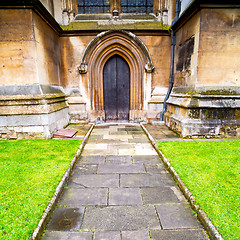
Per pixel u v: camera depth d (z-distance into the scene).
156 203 2.56
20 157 3.75
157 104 7.18
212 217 2.10
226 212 2.17
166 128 6.32
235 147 4.20
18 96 4.87
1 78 4.91
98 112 7.40
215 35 4.72
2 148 4.26
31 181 2.84
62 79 7.00
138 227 2.14
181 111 5.48
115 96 7.64
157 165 3.74
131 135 5.87
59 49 6.77
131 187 2.96
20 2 4.52
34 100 4.89
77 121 7.18
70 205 2.53
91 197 2.71
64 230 2.10
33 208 2.25
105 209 2.45
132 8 6.94
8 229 1.93
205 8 4.59
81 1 6.84
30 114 4.95
